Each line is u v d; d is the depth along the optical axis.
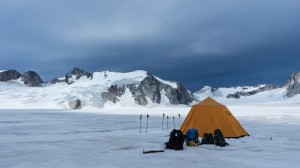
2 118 64.88
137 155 15.98
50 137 26.44
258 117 57.69
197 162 13.98
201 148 18.22
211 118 22.34
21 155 16.25
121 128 37.62
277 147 18.52
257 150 17.44
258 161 14.16
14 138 25.66
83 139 23.55
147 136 25.25
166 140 22.33
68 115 81.56
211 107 22.72
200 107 23.02
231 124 22.73
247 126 36.00
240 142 20.31
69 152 17.14
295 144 19.78
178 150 17.42
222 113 22.69
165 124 43.44
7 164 13.80
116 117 69.25
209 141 19.56
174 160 14.48
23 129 36.19
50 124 45.56
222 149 17.67
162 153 16.55
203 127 22.20
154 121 51.22
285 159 14.65
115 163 13.83
